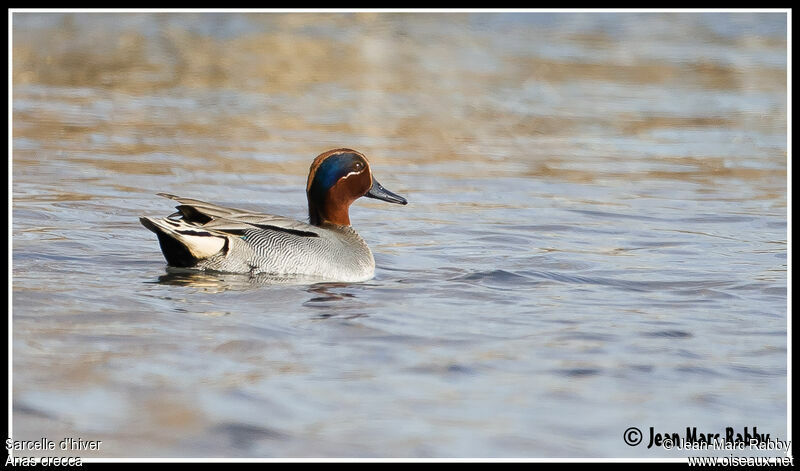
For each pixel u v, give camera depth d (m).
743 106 28.22
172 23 33.50
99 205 17.55
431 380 9.80
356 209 18.39
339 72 30.28
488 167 22.05
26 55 29.75
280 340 10.70
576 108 27.77
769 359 10.66
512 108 27.61
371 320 11.55
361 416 8.92
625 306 12.58
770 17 36.59
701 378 10.10
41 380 9.33
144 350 10.20
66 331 10.63
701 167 22.50
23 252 14.10
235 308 11.77
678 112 27.56
